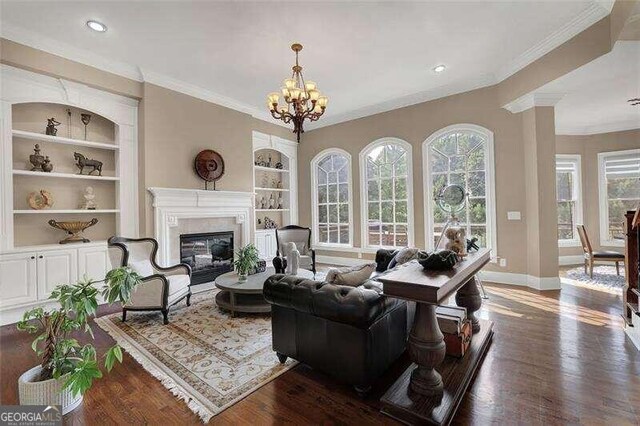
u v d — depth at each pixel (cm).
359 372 188
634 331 266
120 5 289
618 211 610
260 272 418
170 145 457
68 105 392
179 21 314
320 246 681
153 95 437
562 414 173
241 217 559
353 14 304
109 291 194
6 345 277
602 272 530
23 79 345
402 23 321
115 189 437
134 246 382
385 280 169
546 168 419
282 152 686
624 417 169
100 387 206
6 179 333
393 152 577
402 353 245
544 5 296
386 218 588
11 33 323
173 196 455
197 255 502
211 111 513
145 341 279
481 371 220
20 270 335
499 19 316
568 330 288
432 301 153
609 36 302
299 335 220
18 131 344
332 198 672
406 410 167
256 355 250
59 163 396
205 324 320
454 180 507
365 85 484
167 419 175
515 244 452
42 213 380
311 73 438
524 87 406
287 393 198
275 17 308
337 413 178
